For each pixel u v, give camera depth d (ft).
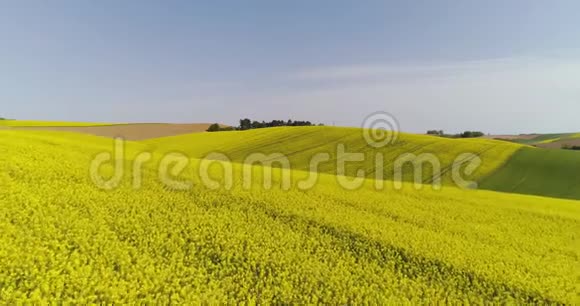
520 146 175.94
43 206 43.80
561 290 44.57
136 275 35.29
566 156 157.58
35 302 28.68
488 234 60.18
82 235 39.22
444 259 48.65
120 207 48.67
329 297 38.24
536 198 93.56
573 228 67.31
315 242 49.32
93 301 31.40
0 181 47.19
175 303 32.86
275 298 36.96
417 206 71.77
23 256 33.30
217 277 38.81
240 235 47.70
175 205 53.93
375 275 43.24
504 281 45.09
